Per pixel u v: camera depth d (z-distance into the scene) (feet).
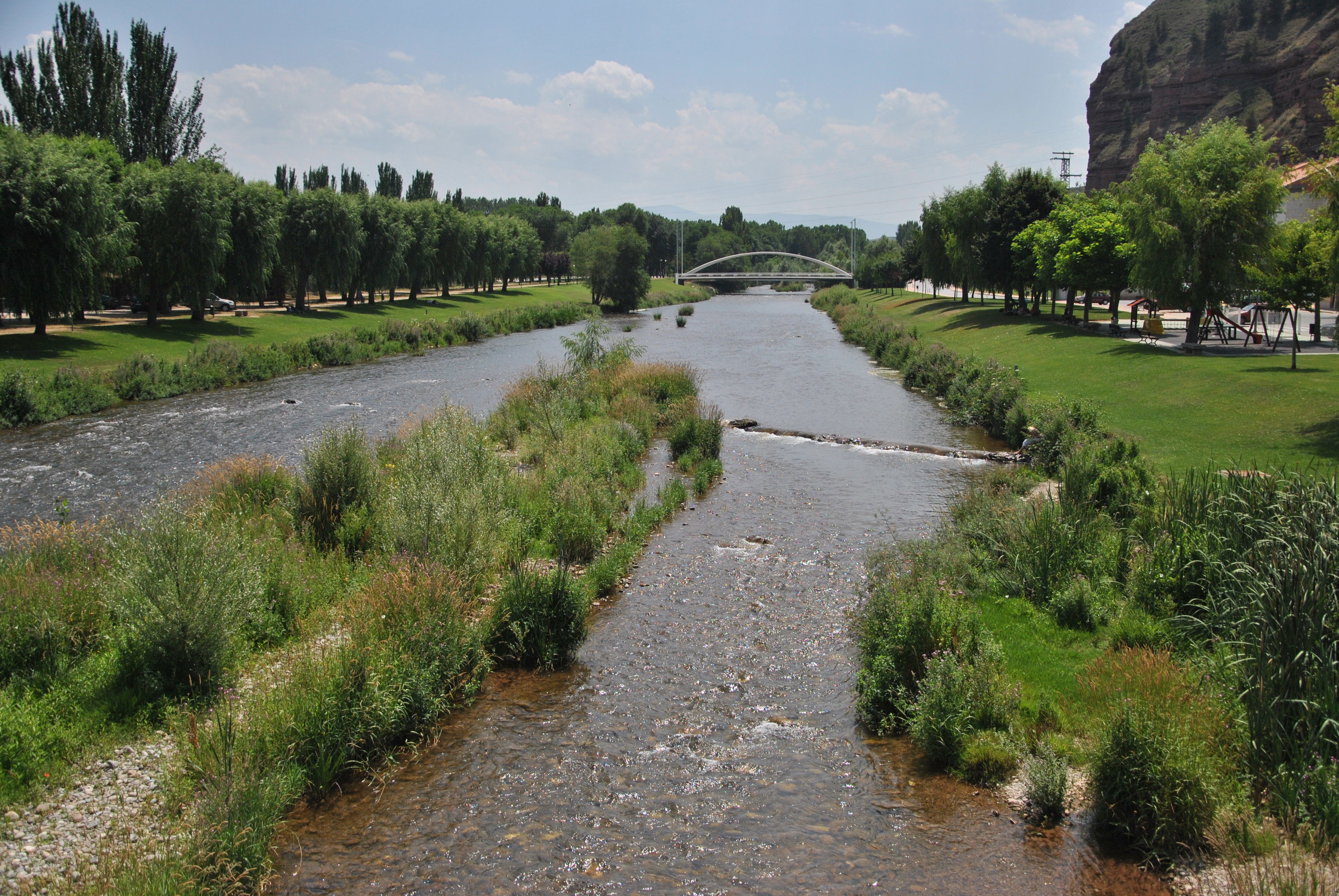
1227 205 106.93
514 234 338.95
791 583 46.52
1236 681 28.19
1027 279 179.42
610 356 119.03
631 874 23.80
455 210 278.46
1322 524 29.30
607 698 34.14
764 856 24.52
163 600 31.60
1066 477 51.49
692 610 42.98
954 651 32.48
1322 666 25.53
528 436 79.61
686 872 23.86
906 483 69.10
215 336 152.76
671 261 634.02
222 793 23.57
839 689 34.65
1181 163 112.47
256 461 57.98
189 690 31.68
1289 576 27.32
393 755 29.99
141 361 114.73
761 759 29.63
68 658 32.76
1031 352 128.77
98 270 132.77
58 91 184.24
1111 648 33.76
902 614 34.50
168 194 145.38
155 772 27.12
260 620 36.91
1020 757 27.81
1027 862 23.79
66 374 103.30
